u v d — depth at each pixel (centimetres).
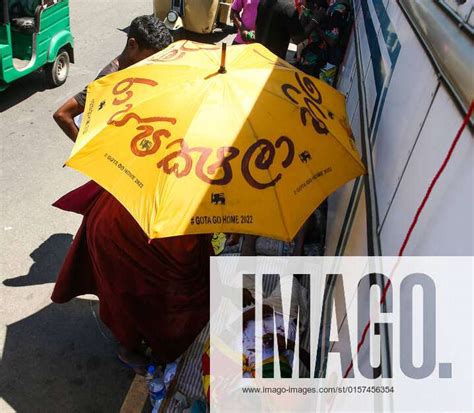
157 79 232
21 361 316
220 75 230
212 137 209
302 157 213
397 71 234
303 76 252
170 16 799
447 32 166
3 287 361
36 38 566
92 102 240
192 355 296
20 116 568
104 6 934
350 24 532
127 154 210
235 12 605
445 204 139
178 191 199
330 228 358
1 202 439
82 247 299
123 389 309
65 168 491
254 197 201
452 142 143
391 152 214
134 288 275
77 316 347
